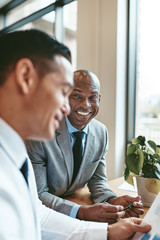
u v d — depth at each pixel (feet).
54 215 2.17
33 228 1.25
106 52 6.29
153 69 5.91
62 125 3.11
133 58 6.38
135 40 6.38
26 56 1.11
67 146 3.10
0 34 1.23
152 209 2.17
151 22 5.96
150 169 2.81
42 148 2.88
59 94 1.19
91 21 6.56
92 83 2.87
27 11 9.64
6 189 1.04
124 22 6.22
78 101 2.90
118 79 6.17
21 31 1.22
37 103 1.13
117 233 1.96
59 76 1.17
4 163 1.14
